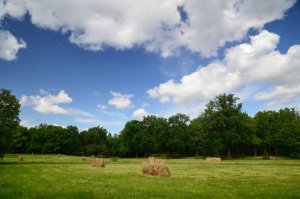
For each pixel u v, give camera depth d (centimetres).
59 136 14300
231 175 2998
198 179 2523
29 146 13975
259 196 1526
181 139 12181
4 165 4809
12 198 1338
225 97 10119
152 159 2952
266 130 10719
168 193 1596
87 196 1434
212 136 10075
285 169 3988
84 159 8262
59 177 2570
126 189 1753
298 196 1535
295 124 9969
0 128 6088
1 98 6200
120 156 13900
